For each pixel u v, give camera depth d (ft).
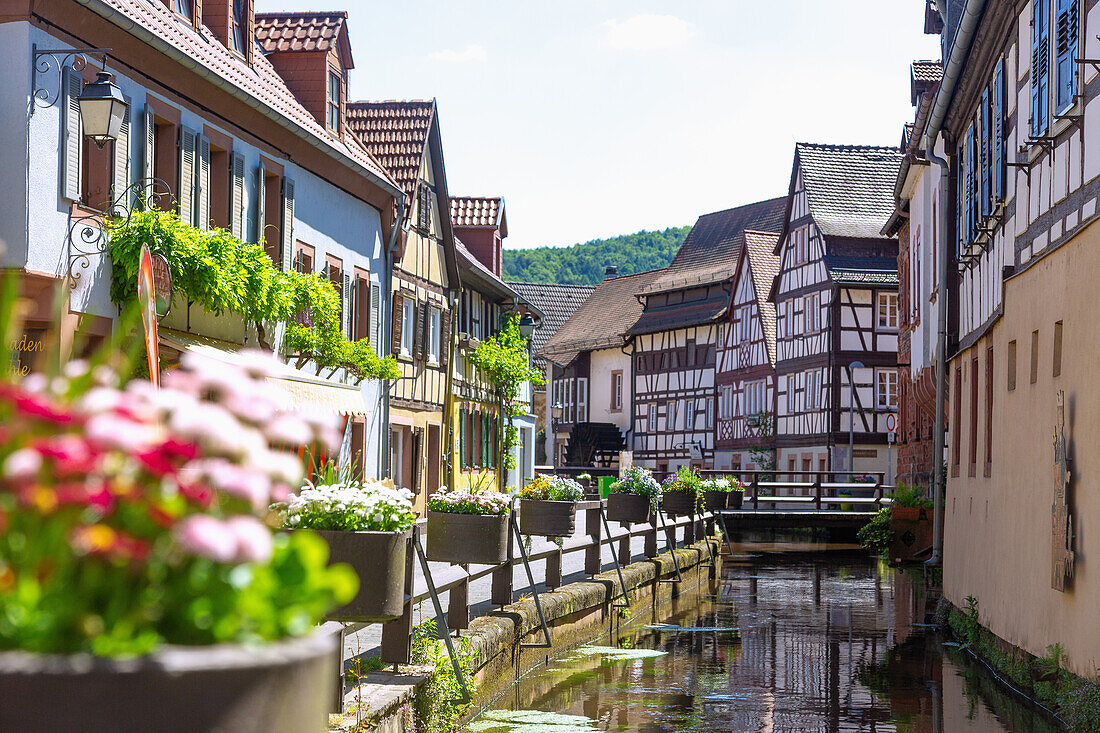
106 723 7.81
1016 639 38.42
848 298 162.20
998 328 43.55
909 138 106.83
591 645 46.26
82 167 47.26
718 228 233.76
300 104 75.87
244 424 8.66
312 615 8.89
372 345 82.07
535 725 30.76
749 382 191.62
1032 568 36.52
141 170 50.57
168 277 47.24
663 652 44.70
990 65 55.77
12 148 42.09
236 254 52.70
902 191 105.09
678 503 80.33
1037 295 36.96
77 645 8.03
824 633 50.93
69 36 44.80
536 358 263.08
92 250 45.52
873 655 44.60
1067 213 41.09
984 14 52.85
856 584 73.56
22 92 42.06
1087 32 39.27
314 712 8.68
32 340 42.86
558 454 258.98
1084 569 30.32
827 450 162.30
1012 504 39.88
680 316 218.38
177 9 59.47
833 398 161.79
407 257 93.61
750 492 150.00
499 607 39.11
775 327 183.83
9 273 8.29
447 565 52.80
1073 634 31.40
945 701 35.04
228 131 59.47
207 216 57.00
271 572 8.59
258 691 8.14
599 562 53.93
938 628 52.60
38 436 7.96
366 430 79.97
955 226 69.97
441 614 29.01
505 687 35.88
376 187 80.89
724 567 86.84
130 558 7.71
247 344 59.72
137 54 49.80
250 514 8.43
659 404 223.71
